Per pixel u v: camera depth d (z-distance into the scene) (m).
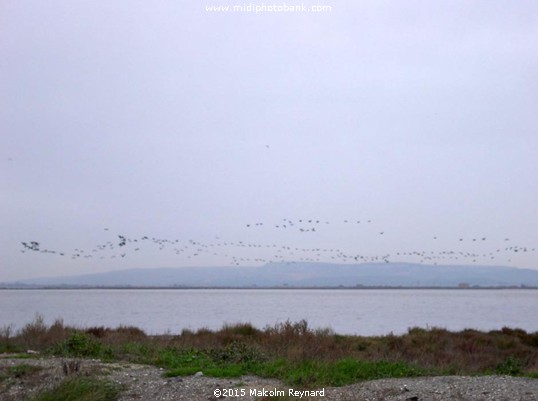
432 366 18.17
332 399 13.44
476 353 22.64
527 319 53.62
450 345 24.19
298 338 21.95
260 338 23.41
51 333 23.00
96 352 19.12
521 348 24.97
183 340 23.25
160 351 19.34
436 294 143.75
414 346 23.44
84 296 119.12
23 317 48.41
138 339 23.42
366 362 17.11
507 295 137.25
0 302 83.38
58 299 99.25
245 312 59.75
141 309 65.44
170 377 15.44
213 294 138.38
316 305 78.31
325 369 16.16
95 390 13.41
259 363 17.28
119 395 13.65
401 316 56.34
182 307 71.00
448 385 14.52
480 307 77.19
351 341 23.75
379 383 14.87
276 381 15.32
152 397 13.49
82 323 41.34
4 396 13.53
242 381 15.15
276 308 69.00
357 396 13.59
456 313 62.31
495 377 15.73
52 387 13.57
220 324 42.22
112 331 25.80
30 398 13.24
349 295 131.00
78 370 14.96
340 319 50.22
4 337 22.73
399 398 13.31
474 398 13.27
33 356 18.61
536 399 13.12
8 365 16.06
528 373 17.41
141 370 16.33
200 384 14.52
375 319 51.19
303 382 14.84
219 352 18.83
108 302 86.06
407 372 16.53
